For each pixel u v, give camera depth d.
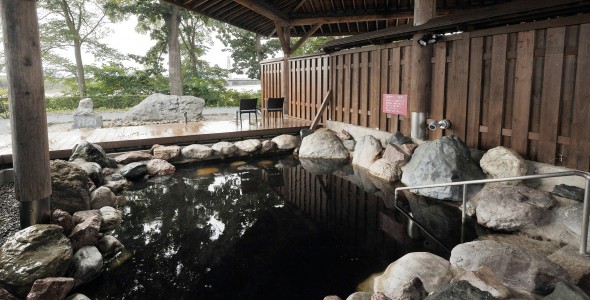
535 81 4.86
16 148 3.55
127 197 5.82
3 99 15.12
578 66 4.31
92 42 21.31
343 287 3.21
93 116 10.10
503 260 2.96
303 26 11.58
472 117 5.78
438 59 6.28
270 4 8.72
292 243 4.13
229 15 8.95
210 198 5.78
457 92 5.99
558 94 4.55
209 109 18.02
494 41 5.33
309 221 4.78
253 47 23.42
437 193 5.23
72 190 4.50
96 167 5.94
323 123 9.84
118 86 20.53
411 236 4.23
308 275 3.43
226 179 6.80
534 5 4.41
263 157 8.41
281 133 9.23
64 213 3.95
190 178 6.86
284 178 6.86
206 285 3.29
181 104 12.73
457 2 8.60
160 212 5.18
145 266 3.66
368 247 3.97
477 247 3.17
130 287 3.30
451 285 2.33
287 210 5.22
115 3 17.64
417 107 6.54
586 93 4.25
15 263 3.04
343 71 8.97
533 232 3.95
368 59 8.10
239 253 3.91
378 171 6.66
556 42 4.52
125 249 4.04
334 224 4.65
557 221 3.94
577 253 3.20
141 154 7.36
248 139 8.78
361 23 11.73
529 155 5.01
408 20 11.24
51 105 18.12
